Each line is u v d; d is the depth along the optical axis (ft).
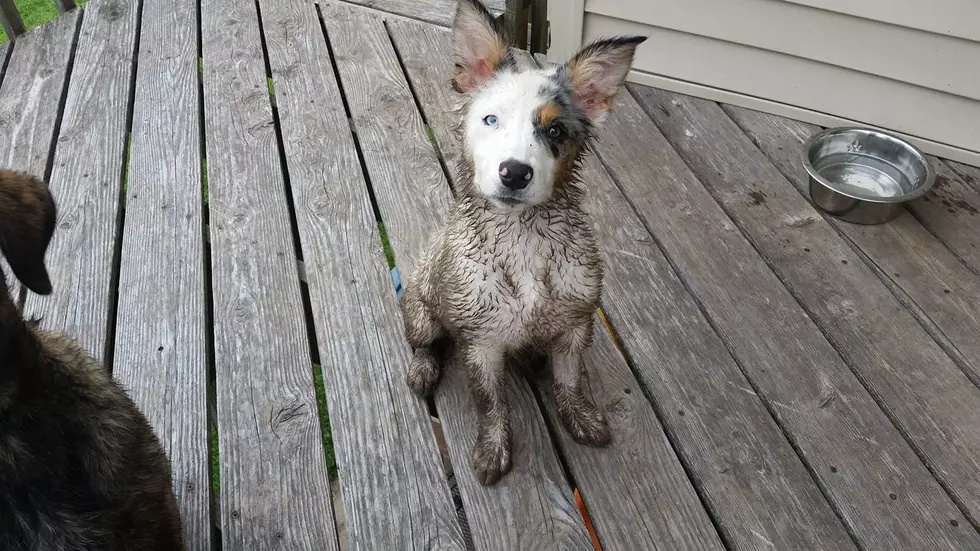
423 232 3.76
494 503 2.73
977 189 4.09
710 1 4.30
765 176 4.16
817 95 4.44
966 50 3.91
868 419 2.98
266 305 3.39
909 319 3.38
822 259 3.67
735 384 3.11
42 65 4.91
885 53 4.11
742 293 3.49
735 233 3.79
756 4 4.21
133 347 3.22
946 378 3.14
